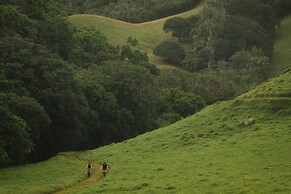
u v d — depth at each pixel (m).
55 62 77.62
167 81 146.12
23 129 55.94
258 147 49.84
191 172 43.22
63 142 74.56
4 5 102.44
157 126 101.81
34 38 97.12
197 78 151.62
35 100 66.62
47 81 73.38
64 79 75.31
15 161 58.91
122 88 94.31
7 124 53.75
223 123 62.72
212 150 53.06
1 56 72.88
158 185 37.38
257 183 33.81
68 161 62.47
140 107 97.12
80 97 77.88
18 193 37.72
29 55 75.00
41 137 72.06
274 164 41.97
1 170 54.59
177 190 34.62
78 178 47.78
